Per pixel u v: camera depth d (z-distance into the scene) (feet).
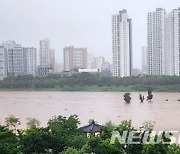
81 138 326.44
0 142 287.28
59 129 348.79
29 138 313.53
